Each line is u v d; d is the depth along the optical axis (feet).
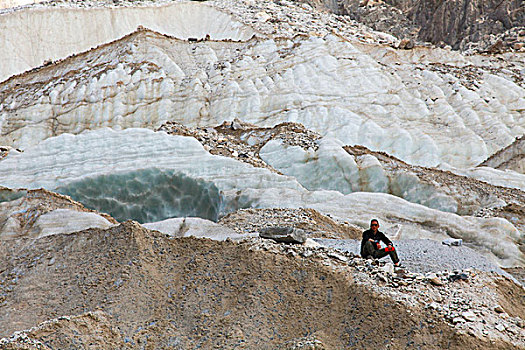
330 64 518.37
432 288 99.14
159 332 100.27
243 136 266.98
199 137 252.01
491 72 540.93
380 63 551.18
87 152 231.30
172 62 546.26
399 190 221.87
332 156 231.91
